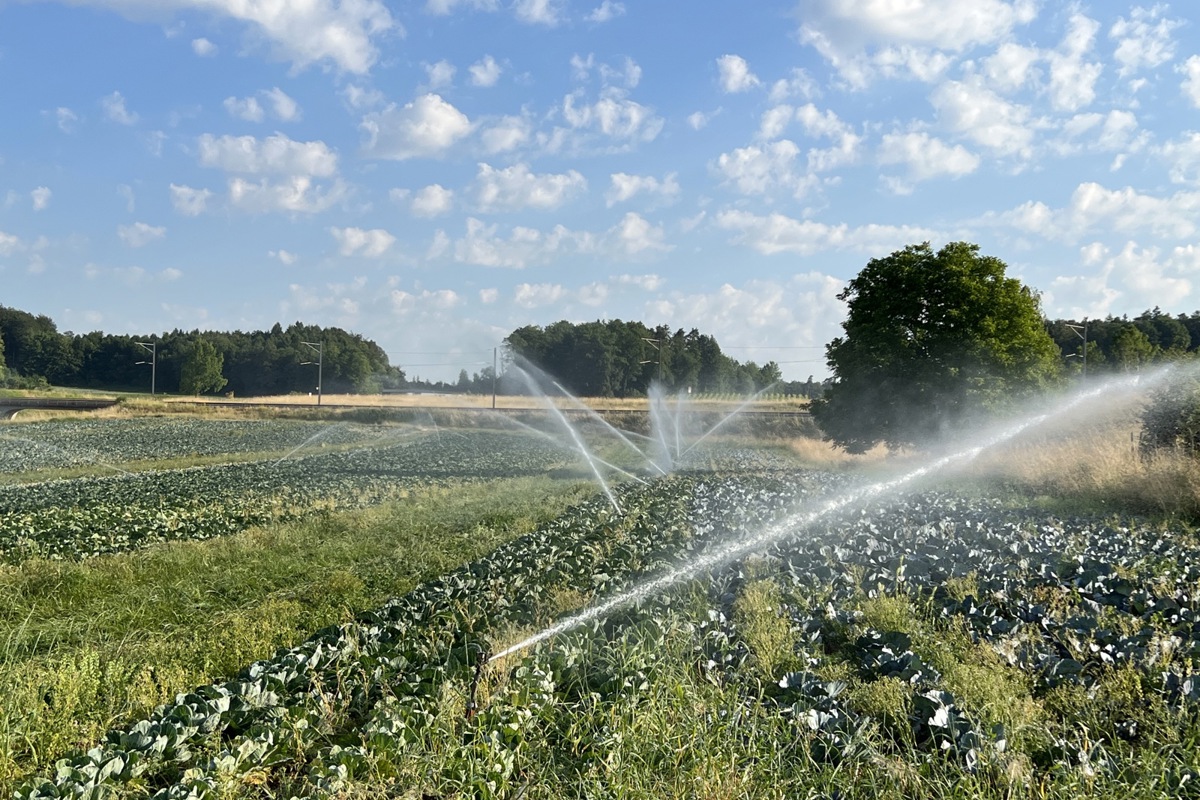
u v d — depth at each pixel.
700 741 5.92
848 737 6.00
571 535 16.58
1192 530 15.21
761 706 6.72
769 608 9.57
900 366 34.50
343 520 19.09
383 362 162.50
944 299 34.69
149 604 11.52
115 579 12.85
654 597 10.45
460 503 23.39
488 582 11.98
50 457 43.41
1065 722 6.39
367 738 6.22
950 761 5.78
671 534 16.17
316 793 5.43
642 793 5.34
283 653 8.70
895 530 15.42
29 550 15.16
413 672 7.83
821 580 11.43
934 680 7.24
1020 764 5.48
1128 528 15.45
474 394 107.38
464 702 6.93
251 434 59.75
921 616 9.54
